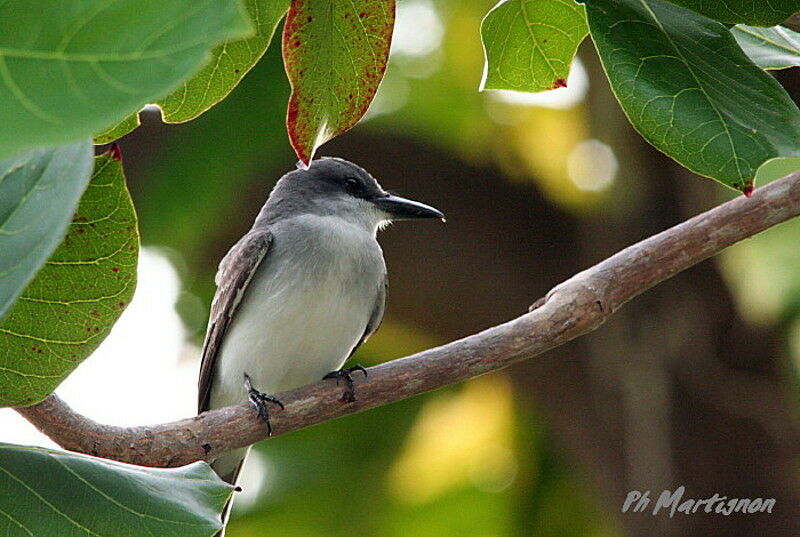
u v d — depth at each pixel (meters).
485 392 14.63
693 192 12.17
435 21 13.93
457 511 15.09
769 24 4.56
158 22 2.29
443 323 13.02
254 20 4.96
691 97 4.39
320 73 4.99
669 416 11.96
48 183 3.10
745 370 12.05
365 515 14.92
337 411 6.52
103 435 5.98
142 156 12.76
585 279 6.38
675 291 12.01
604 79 12.40
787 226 12.77
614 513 12.30
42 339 4.39
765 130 4.36
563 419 12.66
